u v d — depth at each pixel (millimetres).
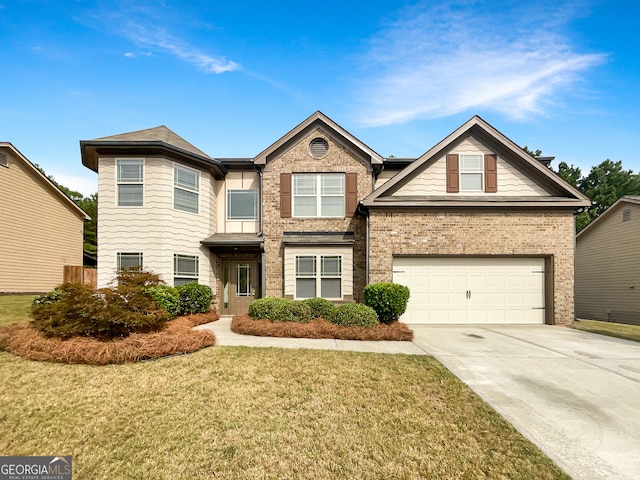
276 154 12453
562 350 7496
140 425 3896
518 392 5016
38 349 6133
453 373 5793
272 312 9172
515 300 11195
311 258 11773
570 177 34781
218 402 4480
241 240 11805
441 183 11656
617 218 17562
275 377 5383
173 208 11211
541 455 3420
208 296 11406
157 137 11508
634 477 3088
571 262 11039
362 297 11812
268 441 3600
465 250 11078
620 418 4234
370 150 12211
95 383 5051
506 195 11656
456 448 3539
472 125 11547
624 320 16984
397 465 3248
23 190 16203
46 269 17547
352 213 12164
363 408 4398
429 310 11164
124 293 6996
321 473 3119
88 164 12188
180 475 3068
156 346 6305
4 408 4254
